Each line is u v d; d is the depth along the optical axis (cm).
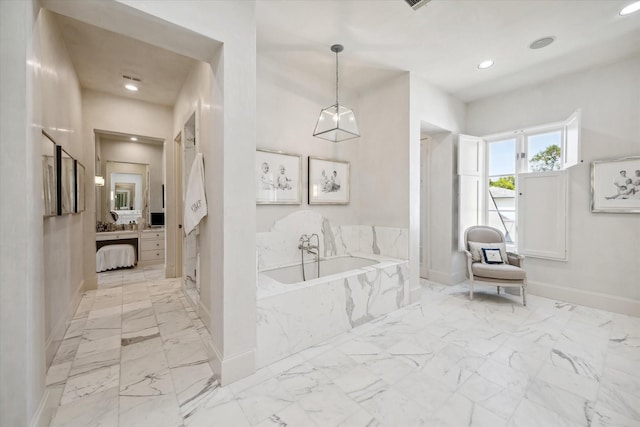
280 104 314
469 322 280
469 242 373
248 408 163
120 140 565
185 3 163
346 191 378
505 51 289
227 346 185
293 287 229
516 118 381
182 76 334
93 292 375
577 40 269
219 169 188
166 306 326
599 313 302
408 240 334
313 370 201
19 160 121
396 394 175
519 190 375
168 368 204
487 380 188
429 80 355
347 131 280
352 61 309
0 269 118
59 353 225
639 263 291
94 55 286
